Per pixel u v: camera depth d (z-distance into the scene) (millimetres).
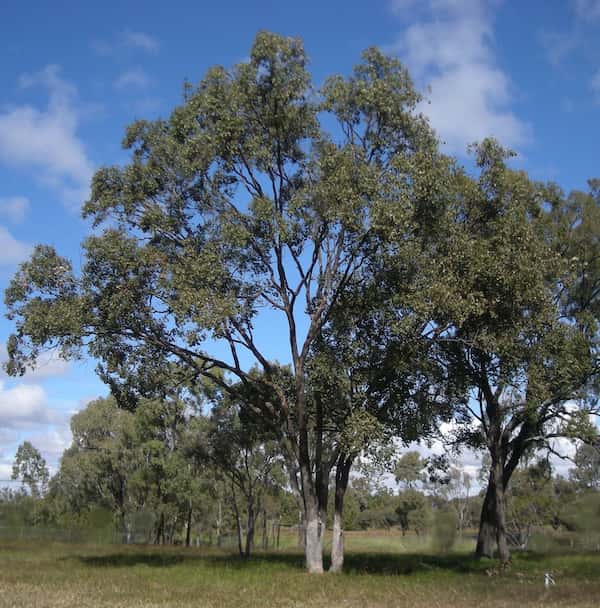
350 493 75312
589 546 41688
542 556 34188
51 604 16031
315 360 23797
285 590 19766
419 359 25078
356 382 24422
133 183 25047
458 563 31047
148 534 58281
